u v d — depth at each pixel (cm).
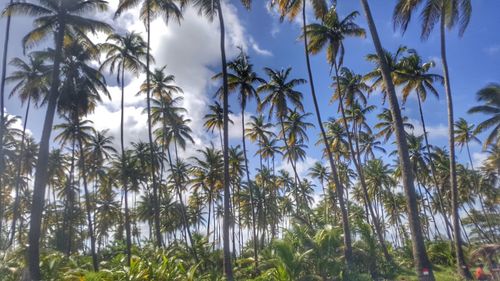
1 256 2444
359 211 5703
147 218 5309
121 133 3528
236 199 5275
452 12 2019
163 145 4138
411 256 2762
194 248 2942
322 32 2812
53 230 5428
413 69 3312
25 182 4444
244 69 2991
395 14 1752
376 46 1547
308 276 1762
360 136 4891
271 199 5481
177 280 1670
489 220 3928
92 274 1616
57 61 2167
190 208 5666
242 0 2209
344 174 5778
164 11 2988
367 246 2231
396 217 6294
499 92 2792
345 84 3456
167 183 5253
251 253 3738
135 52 3406
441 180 4881
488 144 3036
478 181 4772
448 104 2270
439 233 4041
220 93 3012
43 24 2253
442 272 2373
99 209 5341
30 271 1867
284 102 3397
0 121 2627
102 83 2747
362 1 1619
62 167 4800
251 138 4475
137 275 1570
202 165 4434
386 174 5216
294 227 1998
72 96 2636
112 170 4653
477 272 1747
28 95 3222
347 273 1886
